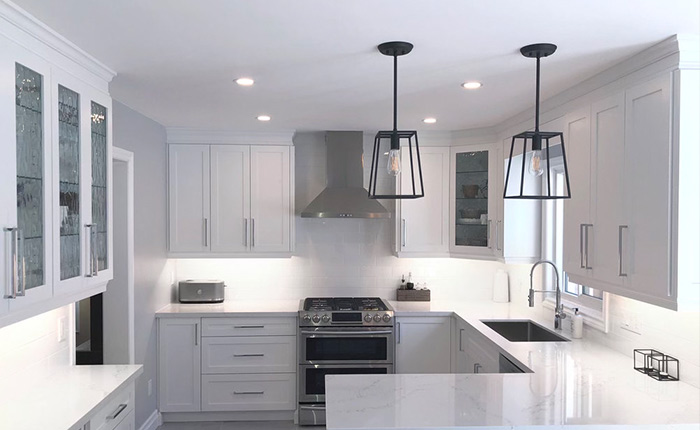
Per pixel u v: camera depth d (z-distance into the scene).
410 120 4.57
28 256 2.15
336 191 5.14
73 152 2.55
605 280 2.89
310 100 3.76
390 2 2.03
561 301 4.38
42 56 2.25
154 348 4.73
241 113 4.28
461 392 2.60
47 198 2.27
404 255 5.19
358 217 4.91
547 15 2.15
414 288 5.56
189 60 2.79
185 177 5.09
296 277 5.52
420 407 2.38
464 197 5.07
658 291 2.45
